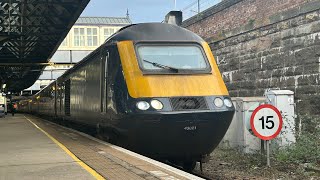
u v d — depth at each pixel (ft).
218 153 41.19
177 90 30.71
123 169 23.34
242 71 59.11
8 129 60.34
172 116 29.63
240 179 30.78
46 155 29.94
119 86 32.01
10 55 145.59
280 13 50.60
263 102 39.50
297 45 47.91
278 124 31.78
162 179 20.48
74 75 56.59
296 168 32.42
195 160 32.65
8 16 92.73
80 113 50.62
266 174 31.50
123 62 32.27
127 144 32.14
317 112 44.60
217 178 31.71
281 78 50.60
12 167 25.14
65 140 40.40
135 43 32.68
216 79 32.48
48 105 100.07
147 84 30.66
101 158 27.48
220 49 65.26
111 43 34.60
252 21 56.29
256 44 55.72
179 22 61.00
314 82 45.21
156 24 34.63
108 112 34.60
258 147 39.22
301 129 43.47
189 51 33.40
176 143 30.58
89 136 43.24
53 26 99.86
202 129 30.60
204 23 70.18
